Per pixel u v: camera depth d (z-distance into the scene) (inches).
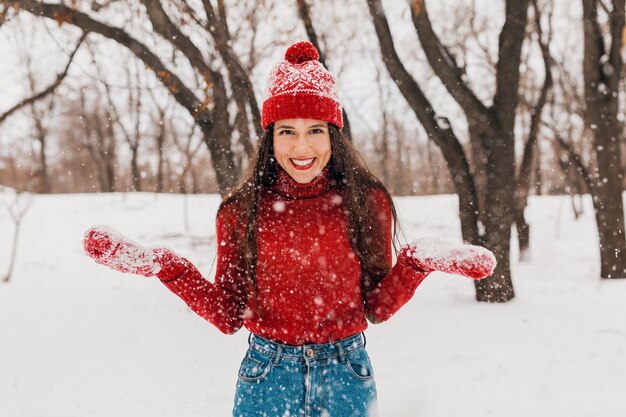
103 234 64.1
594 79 333.4
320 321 73.0
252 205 74.6
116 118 1099.3
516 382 154.6
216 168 247.0
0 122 276.5
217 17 239.8
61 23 232.7
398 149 1230.9
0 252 523.8
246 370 74.1
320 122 74.4
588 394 145.0
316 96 73.4
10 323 235.9
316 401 71.7
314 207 74.7
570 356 175.9
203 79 231.9
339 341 73.7
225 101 244.5
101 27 236.7
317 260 73.4
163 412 141.2
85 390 157.2
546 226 724.7
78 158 1514.5
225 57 239.1
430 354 180.4
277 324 73.3
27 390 157.5
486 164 263.7
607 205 335.0
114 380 164.6
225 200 77.5
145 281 350.6
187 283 72.8
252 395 72.7
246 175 77.5
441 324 217.5
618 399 141.2
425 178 1648.6
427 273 71.1
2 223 712.4
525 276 362.0
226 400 148.6
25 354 191.2
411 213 785.6
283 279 73.3
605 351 179.6
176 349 195.6
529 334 201.6
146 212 778.8
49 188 1396.4
